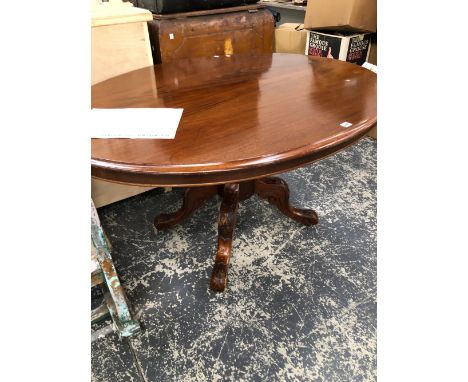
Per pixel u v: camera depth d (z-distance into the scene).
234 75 1.21
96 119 0.87
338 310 1.11
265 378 0.94
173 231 1.48
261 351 1.01
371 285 1.19
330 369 0.95
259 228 1.47
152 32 1.57
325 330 1.05
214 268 1.20
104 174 0.73
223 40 1.70
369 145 2.09
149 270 1.29
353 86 1.05
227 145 0.74
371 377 0.93
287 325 1.07
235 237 1.42
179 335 1.06
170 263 1.32
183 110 0.92
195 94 1.04
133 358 1.00
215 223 1.52
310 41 2.06
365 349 1.00
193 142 0.76
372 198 1.63
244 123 0.84
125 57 1.41
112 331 1.08
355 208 1.57
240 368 0.97
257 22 1.76
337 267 1.27
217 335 1.05
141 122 0.85
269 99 0.98
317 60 1.35
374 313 1.10
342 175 1.81
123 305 1.01
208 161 0.68
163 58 1.58
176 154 0.71
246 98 0.99
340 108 0.90
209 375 0.96
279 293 1.18
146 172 0.67
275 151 0.71
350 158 1.96
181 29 1.57
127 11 1.40
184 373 0.96
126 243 1.42
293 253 1.34
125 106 0.95
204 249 1.38
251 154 0.70
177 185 0.72
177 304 1.16
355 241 1.38
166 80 1.17
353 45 1.93
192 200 1.39
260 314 1.11
